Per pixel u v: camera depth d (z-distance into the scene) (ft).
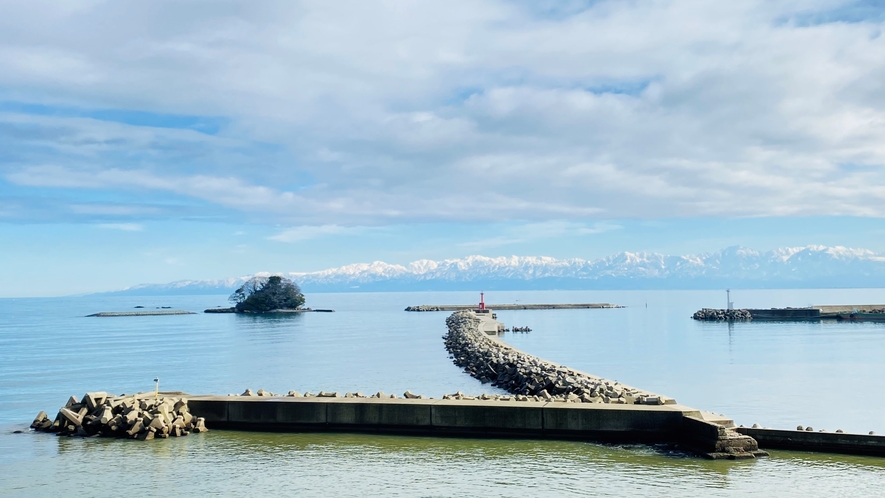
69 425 99.04
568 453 82.84
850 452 79.25
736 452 79.05
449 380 165.27
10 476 77.10
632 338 288.10
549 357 210.59
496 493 69.15
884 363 185.88
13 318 612.70
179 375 180.45
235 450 86.79
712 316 432.25
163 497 69.77
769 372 169.27
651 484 70.69
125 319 579.48
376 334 338.13
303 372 183.83
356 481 73.77
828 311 415.03
